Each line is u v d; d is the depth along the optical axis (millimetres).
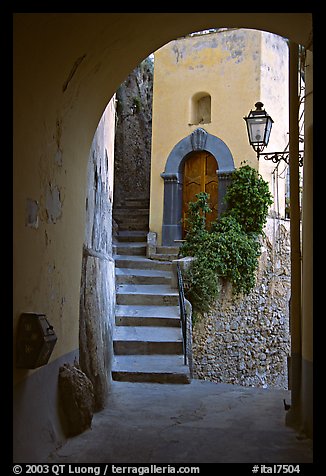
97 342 5691
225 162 13391
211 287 10641
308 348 4629
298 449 4215
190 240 11867
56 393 4207
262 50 13266
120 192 18391
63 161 4492
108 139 8266
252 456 4012
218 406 5891
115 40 4543
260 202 12508
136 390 6660
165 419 5207
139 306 9539
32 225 3641
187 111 14047
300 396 5016
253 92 13250
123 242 14609
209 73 13836
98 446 4152
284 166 13898
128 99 19078
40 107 3773
